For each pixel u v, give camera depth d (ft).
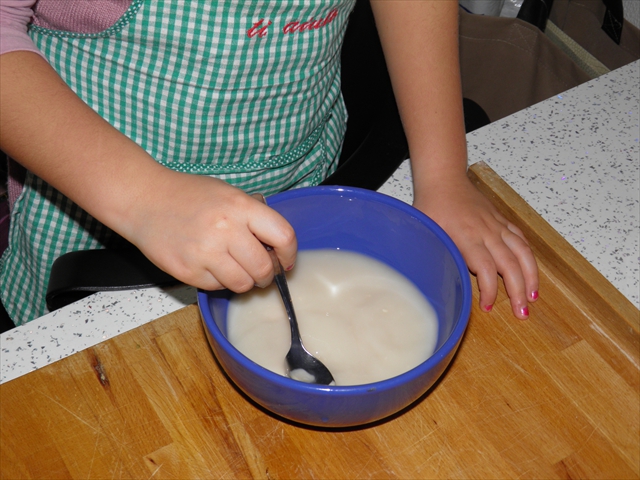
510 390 1.91
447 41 2.63
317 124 2.84
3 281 3.07
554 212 2.41
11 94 1.84
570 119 2.78
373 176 2.50
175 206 1.79
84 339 2.01
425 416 1.84
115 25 2.21
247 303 1.95
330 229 2.05
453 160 2.49
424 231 1.89
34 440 1.74
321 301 2.00
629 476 1.76
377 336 1.91
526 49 4.41
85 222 2.73
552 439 1.82
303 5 2.26
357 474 1.72
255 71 2.39
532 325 2.08
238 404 1.83
